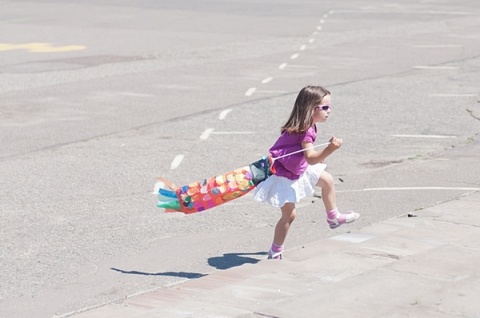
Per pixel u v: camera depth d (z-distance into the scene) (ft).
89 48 136.46
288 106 85.25
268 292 34.47
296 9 213.46
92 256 42.75
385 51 129.80
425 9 211.82
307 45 137.90
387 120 77.87
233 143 68.85
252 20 184.24
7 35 155.84
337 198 52.60
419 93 92.27
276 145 40.32
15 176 59.11
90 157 64.64
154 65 116.37
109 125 76.74
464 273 36.06
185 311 32.58
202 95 92.17
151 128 75.31
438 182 56.08
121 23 178.50
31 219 49.14
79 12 204.95
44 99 90.68
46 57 125.49
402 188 54.75
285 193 40.04
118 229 47.16
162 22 180.55
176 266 41.14
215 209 50.85
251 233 46.32
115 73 109.19
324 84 98.94
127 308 34.45
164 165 61.72
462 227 44.11
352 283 34.94
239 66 114.83
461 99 88.33
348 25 171.94
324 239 43.45
